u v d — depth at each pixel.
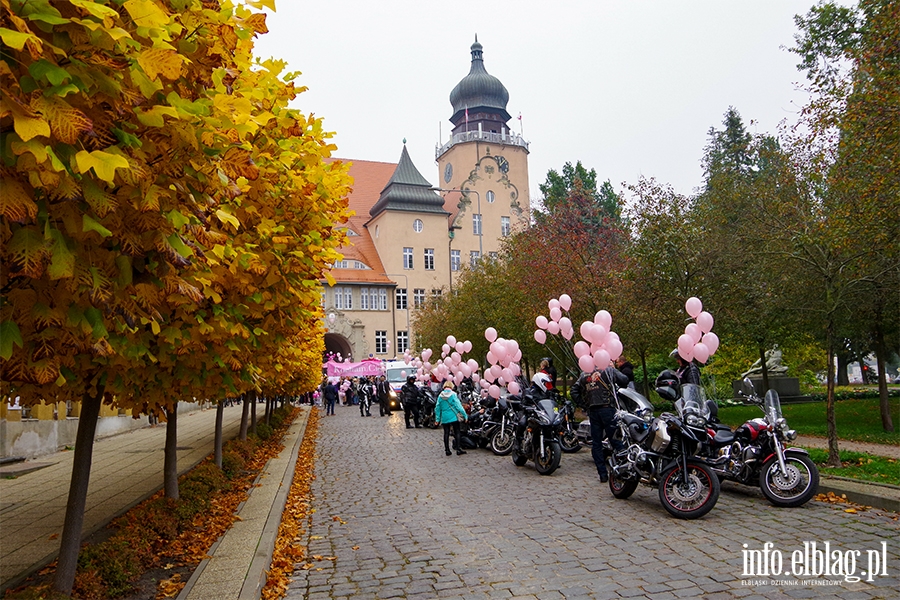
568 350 19.62
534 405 11.81
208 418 27.56
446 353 23.03
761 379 26.92
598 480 10.49
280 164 5.63
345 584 5.60
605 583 5.30
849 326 17.41
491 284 28.70
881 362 16.59
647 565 5.74
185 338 4.91
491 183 63.62
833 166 10.89
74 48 2.20
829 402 10.00
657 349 17.22
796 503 7.75
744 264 14.85
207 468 9.64
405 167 60.91
